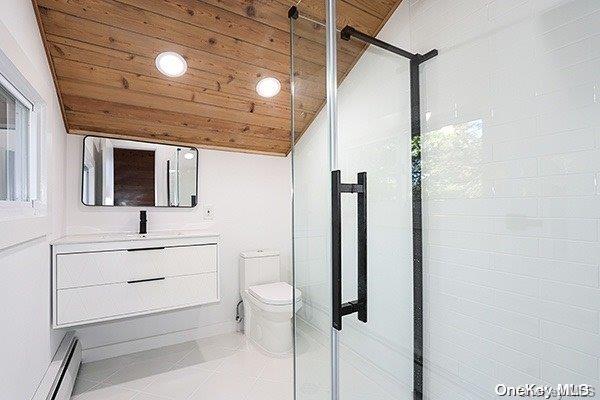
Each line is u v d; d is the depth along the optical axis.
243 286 2.56
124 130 2.18
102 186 2.16
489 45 1.33
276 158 2.88
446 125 1.49
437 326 1.52
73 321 1.68
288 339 2.22
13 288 1.08
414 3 1.67
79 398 1.69
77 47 1.58
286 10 1.68
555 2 1.13
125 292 1.84
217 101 2.12
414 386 1.61
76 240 1.72
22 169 1.40
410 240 1.62
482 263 1.35
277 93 2.18
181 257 2.02
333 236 1.36
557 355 1.12
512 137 1.25
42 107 1.49
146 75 1.82
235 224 2.68
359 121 1.69
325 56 1.66
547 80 1.15
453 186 1.46
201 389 1.79
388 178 1.71
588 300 1.04
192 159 2.49
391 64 1.71
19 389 1.14
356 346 1.62
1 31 0.93
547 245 1.14
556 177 1.12
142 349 2.27
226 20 1.66
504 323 1.27
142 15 1.54
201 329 2.51
